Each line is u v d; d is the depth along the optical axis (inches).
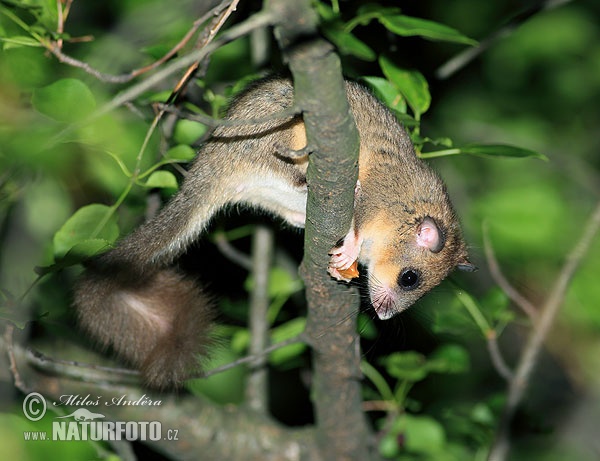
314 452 321.4
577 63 577.3
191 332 278.1
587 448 423.8
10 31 261.3
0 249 316.8
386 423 333.7
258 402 332.2
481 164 517.3
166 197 317.7
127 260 286.2
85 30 358.6
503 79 566.3
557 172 529.0
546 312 326.3
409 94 268.7
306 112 206.1
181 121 297.9
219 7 242.8
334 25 242.4
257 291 343.9
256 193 299.6
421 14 501.4
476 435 355.6
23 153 236.4
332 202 226.7
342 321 271.4
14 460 274.8
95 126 245.1
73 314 284.0
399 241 300.2
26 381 291.3
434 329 329.1
